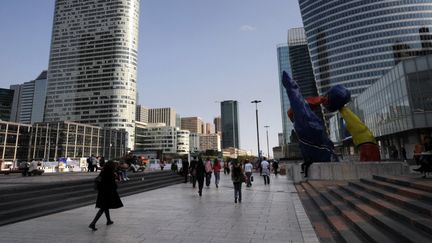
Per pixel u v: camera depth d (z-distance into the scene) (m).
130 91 179.12
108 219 8.43
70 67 183.62
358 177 18.45
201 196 15.28
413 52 106.62
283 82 22.91
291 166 25.44
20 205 9.92
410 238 5.08
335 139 86.06
